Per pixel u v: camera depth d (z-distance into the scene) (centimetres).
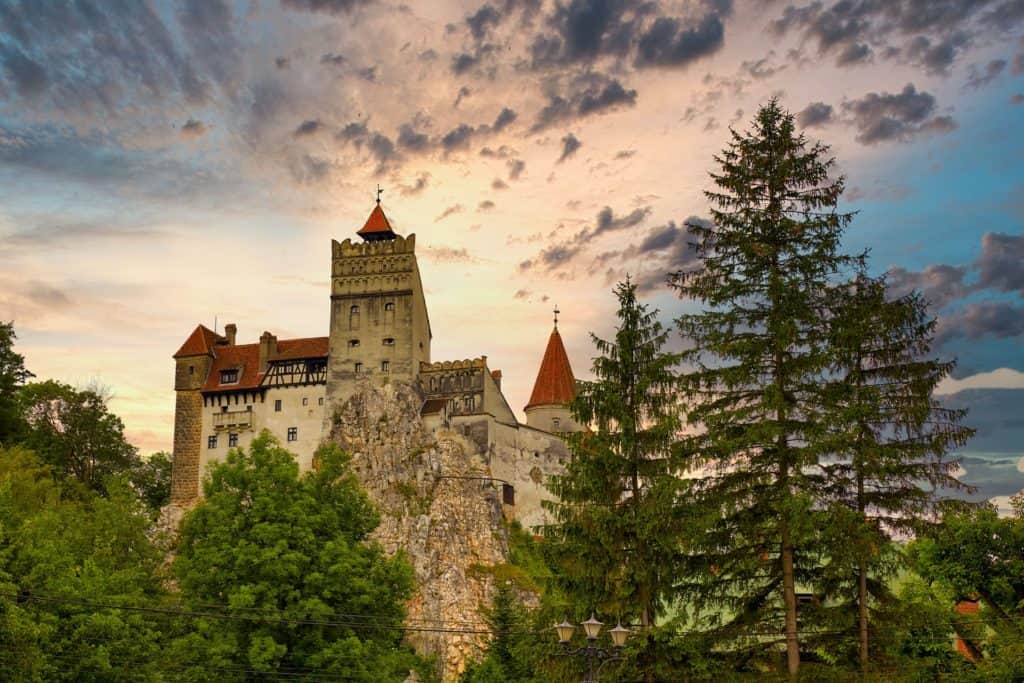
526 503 12662
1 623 4244
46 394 11950
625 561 4194
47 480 7675
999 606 5025
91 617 4900
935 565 5062
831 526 3900
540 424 13538
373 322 12556
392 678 5484
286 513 5484
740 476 4156
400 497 11581
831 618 4022
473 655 8644
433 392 12556
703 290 4316
